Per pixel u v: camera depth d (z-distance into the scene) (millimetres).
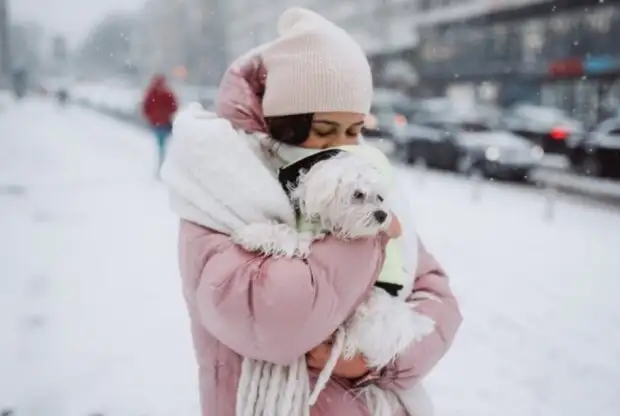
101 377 4258
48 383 4176
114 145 23250
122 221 9234
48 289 6051
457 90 37750
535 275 6949
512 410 4051
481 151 15750
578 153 15688
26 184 12914
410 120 20156
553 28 29734
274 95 1802
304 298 1528
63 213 9844
